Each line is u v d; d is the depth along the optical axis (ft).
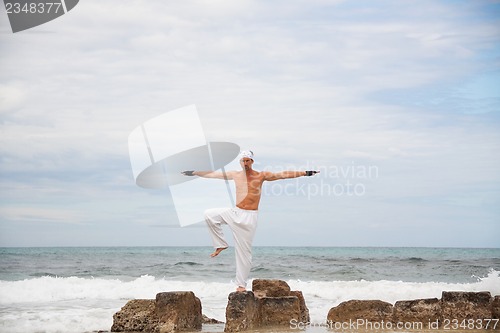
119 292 58.23
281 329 31.27
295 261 99.76
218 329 33.01
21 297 53.47
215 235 31.76
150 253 124.88
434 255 119.55
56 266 97.09
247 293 30.50
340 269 89.10
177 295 31.94
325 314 41.06
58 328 34.24
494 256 112.68
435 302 32.09
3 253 123.44
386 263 96.17
